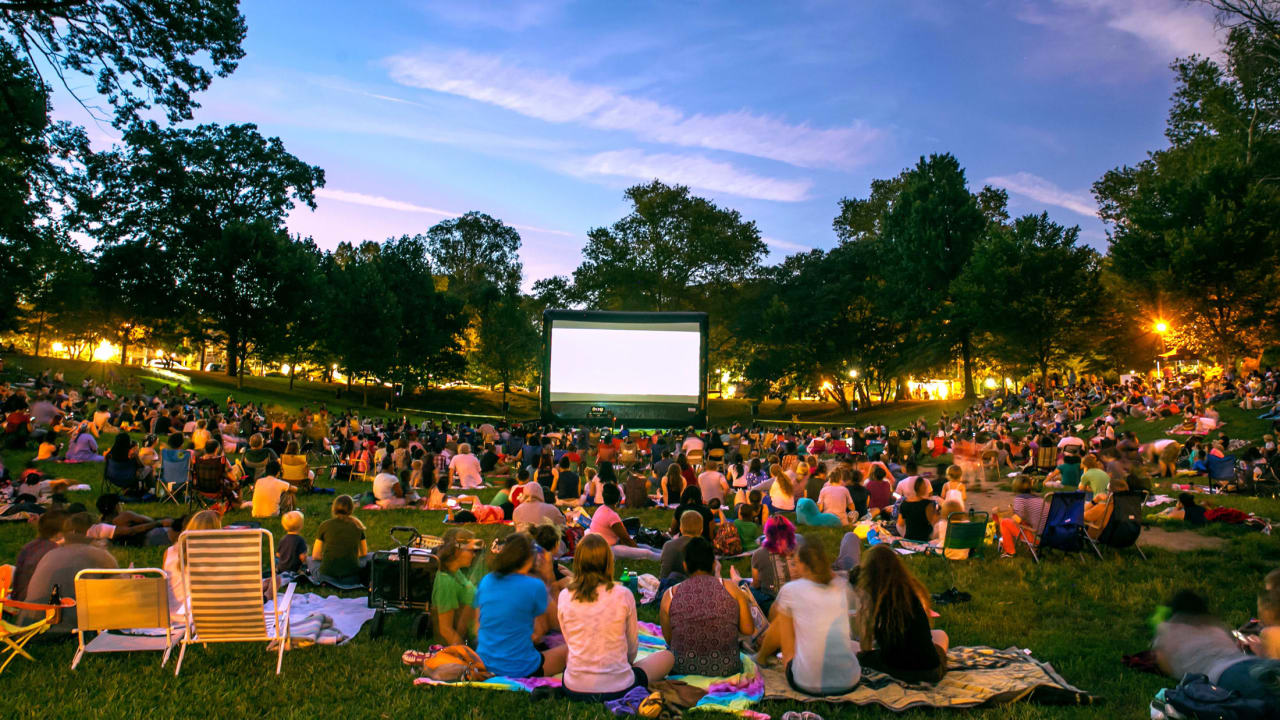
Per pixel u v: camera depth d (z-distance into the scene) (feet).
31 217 101.14
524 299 281.95
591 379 100.07
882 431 101.40
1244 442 73.82
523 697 17.10
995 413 144.87
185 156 192.75
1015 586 28.66
